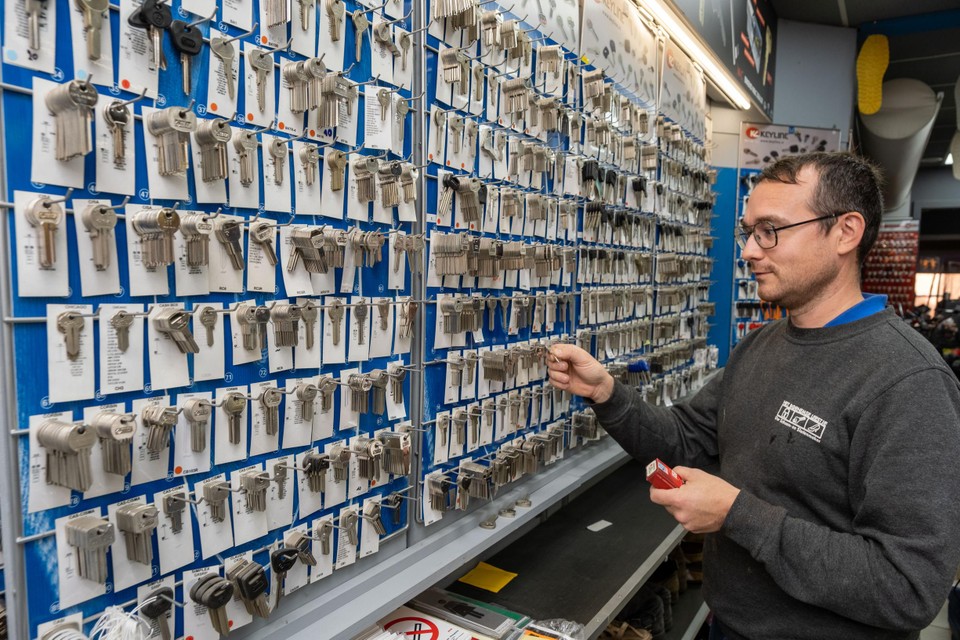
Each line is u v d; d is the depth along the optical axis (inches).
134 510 30.7
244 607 37.8
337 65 42.9
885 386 41.7
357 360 46.5
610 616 63.8
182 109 31.1
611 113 84.6
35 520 28.0
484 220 59.8
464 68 55.2
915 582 37.1
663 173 107.8
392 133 48.2
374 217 46.9
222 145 33.7
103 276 29.9
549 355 62.7
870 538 40.4
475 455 62.1
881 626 39.2
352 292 45.5
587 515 91.8
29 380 27.6
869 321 45.9
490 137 60.4
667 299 110.0
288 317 38.8
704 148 129.5
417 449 53.7
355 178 44.8
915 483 38.4
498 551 79.0
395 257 49.3
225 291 36.0
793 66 181.5
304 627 42.1
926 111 224.2
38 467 28.0
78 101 26.6
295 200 40.1
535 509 66.9
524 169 66.3
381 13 46.8
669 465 63.7
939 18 182.9
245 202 36.7
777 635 47.1
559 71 70.0
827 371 46.2
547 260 69.1
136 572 32.1
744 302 158.9
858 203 45.5
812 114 182.9
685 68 116.0
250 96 36.8
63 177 28.0
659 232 106.9
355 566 47.7
